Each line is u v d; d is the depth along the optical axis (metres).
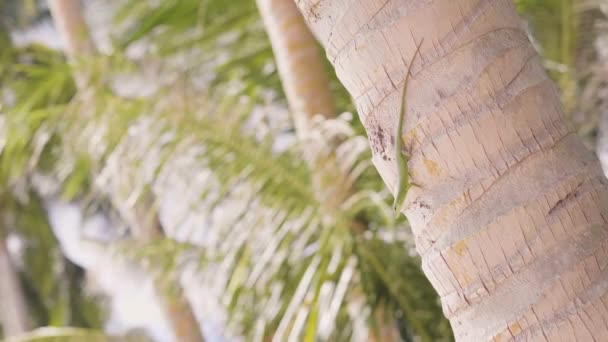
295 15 3.32
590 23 3.82
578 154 1.66
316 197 3.12
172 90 3.53
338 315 3.04
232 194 3.27
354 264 3.02
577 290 1.61
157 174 3.42
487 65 1.64
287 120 3.56
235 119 3.40
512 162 1.63
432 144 1.65
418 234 1.69
